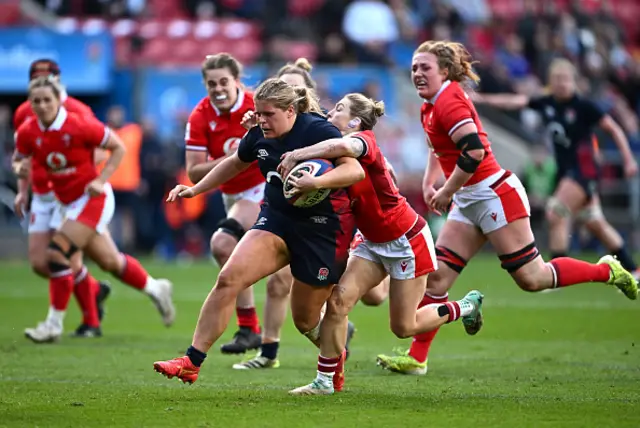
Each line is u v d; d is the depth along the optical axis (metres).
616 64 89.81
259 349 30.73
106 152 34.81
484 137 26.09
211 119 29.64
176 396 21.78
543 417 19.12
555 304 44.88
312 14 82.31
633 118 82.69
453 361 28.56
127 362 28.02
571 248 74.31
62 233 33.03
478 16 90.62
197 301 46.47
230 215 30.06
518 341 33.16
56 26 78.75
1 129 68.12
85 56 71.62
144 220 68.75
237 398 21.47
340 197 21.41
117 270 34.66
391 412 19.69
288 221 21.30
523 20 87.06
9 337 34.31
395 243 22.38
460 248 26.86
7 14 77.31
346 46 78.56
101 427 18.11
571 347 31.53
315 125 21.08
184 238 71.38
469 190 26.41
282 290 27.31
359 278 22.44
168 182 68.19
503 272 61.81
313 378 25.20
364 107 22.61
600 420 18.80
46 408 20.11
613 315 40.44
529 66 86.69
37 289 51.94
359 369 27.19
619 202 76.25
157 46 79.06
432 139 26.05
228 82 29.08
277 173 21.20
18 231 70.56
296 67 27.70
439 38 82.62
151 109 73.62
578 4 90.75
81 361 28.20
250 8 82.81
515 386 23.56
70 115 32.84
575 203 46.31
